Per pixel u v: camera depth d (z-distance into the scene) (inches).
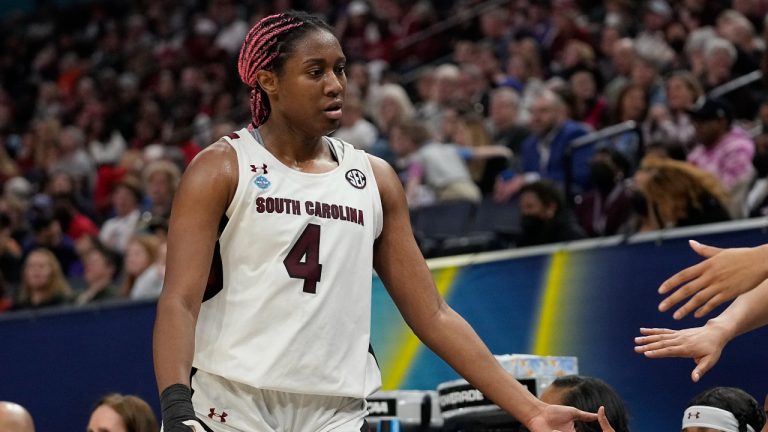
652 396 236.7
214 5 888.3
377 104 573.0
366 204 159.0
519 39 619.2
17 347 330.6
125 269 408.5
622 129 399.2
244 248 152.6
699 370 144.2
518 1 680.4
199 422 139.1
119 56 903.7
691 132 422.9
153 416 248.7
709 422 181.6
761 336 228.1
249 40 159.3
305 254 152.7
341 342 153.3
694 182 277.1
